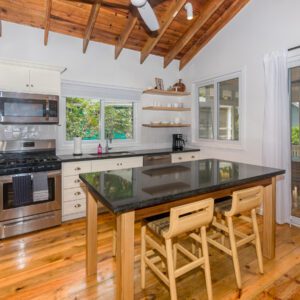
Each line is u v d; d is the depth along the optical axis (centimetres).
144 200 141
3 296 181
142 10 226
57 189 303
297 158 312
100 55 393
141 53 433
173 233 155
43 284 194
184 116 489
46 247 255
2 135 317
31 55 338
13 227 276
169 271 159
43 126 346
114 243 234
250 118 356
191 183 177
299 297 179
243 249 249
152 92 446
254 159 353
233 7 363
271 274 206
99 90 396
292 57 299
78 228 303
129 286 147
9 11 309
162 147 480
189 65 467
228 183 180
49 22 315
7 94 288
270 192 226
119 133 436
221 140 412
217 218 246
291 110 311
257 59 342
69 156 347
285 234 281
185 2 319
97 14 309
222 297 180
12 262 226
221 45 398
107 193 154
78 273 209
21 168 276
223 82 408
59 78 324
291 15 300
